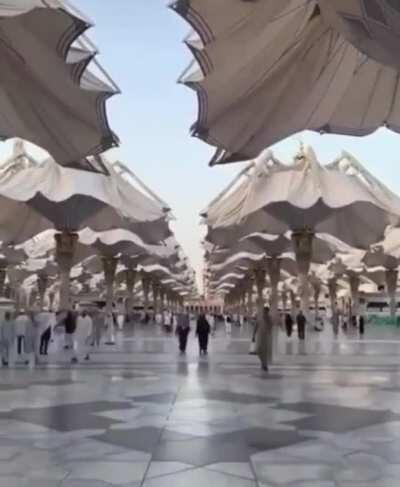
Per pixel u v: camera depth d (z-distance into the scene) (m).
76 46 11.51
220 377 14.84
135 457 6.70
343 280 78.00
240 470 6.18
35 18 10.29
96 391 12.13
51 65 11.49
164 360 19.81
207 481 5.78
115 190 23.95
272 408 10.07
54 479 5.81
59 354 21.44
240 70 11.53
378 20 7.09
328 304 107.69
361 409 9.98
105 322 29.84
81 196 22.80
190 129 13.35
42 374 15.41
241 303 90.50
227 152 14.59
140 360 19.78
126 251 39.53
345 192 26.83
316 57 11.63
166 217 27.44
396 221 28.31
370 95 12.89
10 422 8.76
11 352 17.70
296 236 30.34
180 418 9.12
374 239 30.98
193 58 12.30
